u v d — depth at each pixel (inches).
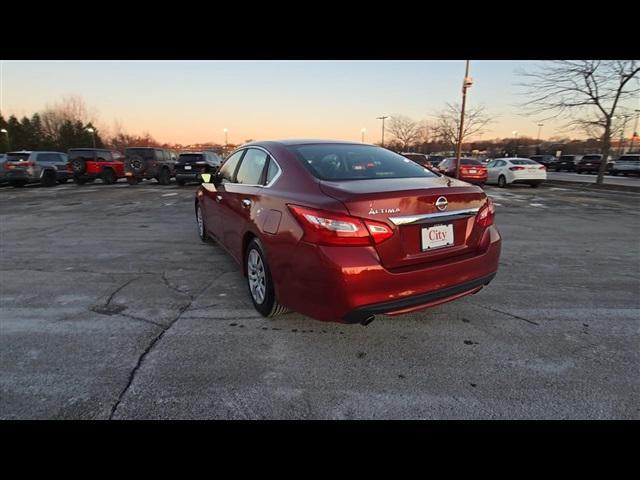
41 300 149.7
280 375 100.1
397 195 100.5
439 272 105.2
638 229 301.0
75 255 218.1
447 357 109.0
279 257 112.0
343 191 101.8
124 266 195.3
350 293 96.3
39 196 547.5
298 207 106.0
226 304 144.5
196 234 277.1
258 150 149.6
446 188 109.6
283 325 127.2
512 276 180.7
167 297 152.2
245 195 140.6
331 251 97.1
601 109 689.0
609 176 1203.2
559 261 207.8
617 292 160.1
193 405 89.1
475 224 115.1
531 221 339.0
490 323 129.8
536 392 93.7
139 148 753.6
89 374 100.1
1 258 212.2
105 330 124.0
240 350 111.8
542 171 713.6
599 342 117.6
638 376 100.2
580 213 387.9
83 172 753.0
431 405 89.4
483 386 96.0
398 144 2292.1
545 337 120.5
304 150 133.1
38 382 96.6
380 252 98.3
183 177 713.0
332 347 113.8
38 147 2869.1
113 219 346.3
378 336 120.4
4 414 85.9
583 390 94.5
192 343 115.6
